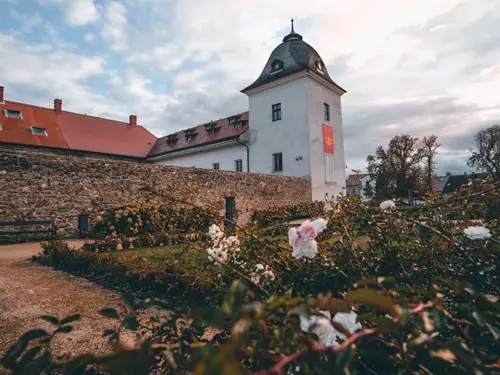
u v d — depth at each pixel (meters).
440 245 2.10
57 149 23.20
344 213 2.25
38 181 9.78
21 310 3.52
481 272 1.57
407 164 33.25
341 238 2.09
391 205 2.23
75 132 25.98
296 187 18.52
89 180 10.76
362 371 1.04
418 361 0.90
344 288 1.76
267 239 2.17
